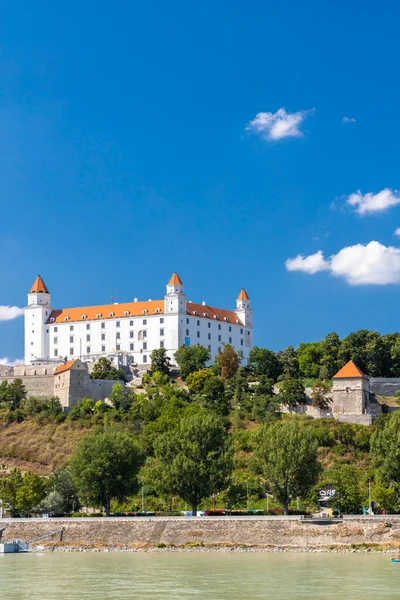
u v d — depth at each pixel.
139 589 125.75
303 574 136.12
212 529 176.75
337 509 185.75
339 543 167.12
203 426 193.00
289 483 182.75
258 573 138.00
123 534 180.25
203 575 137.25
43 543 181.00
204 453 190.75
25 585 130.38
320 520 172.25
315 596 118.38
